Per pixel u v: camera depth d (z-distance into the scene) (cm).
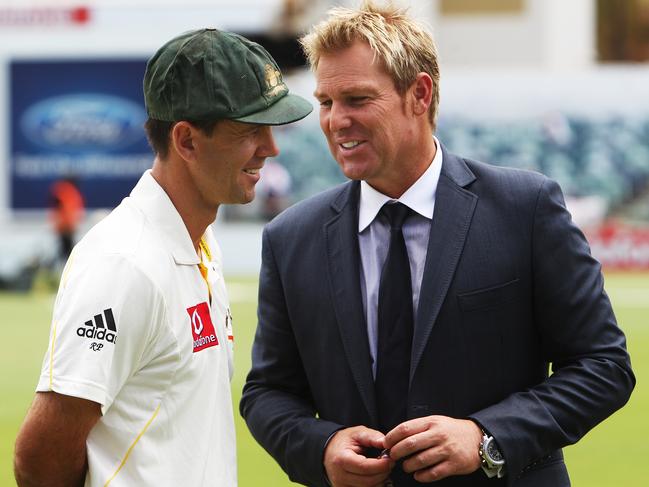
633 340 4031
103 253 839
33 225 7619
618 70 7006
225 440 896
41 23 7775
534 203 1005
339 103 982
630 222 7094
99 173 7644
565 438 967
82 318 819
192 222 902
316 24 1010
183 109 863
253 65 875
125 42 7675
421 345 984
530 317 1010
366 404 1001
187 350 865
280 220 1088
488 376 991
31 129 7650
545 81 7038
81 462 839
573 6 9938
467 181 1023
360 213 1041
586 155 7044
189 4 8000
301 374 1091
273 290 1080
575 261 996
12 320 5009
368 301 1022
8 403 3016
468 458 932
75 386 807
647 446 2433
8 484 2112
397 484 995
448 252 996
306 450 1001
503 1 9975
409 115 997
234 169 881
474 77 7081
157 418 851
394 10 997
